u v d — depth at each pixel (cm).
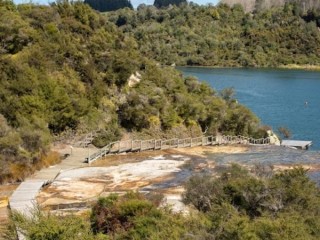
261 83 11331
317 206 1306
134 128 3819
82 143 3256
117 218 1369
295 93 9700
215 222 1074
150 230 1174
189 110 4250
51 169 2539
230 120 4672
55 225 1084
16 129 2627
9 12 4031
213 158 3034
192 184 1593
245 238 973
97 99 3750
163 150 3309
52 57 3684
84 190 2147
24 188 2105
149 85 4256
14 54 3534
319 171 2639
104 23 5212
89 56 4097
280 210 1290
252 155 3228
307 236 994
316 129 6041
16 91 3033
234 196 1409
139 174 2475
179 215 1273
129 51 4800
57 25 4281
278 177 1519
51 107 3192
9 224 1207
